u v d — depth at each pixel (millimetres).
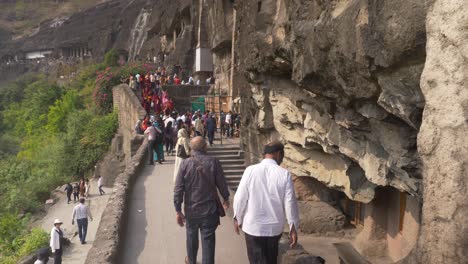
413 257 4227
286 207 4875
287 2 9703
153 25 52812
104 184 30578
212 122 20516
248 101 16359
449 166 3791
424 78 4219
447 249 3754
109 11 88562
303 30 8281
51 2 147000
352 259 8656
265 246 4949
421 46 5062
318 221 13547
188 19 41594
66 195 31328
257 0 11828
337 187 11578
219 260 7379
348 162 10203
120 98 32906
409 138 7203
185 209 6098
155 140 16938
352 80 6910
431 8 4262
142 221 9539
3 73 103250
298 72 8758
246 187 4980
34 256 19047
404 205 9773
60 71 81438
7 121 65312
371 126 8109
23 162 40469
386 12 5434
